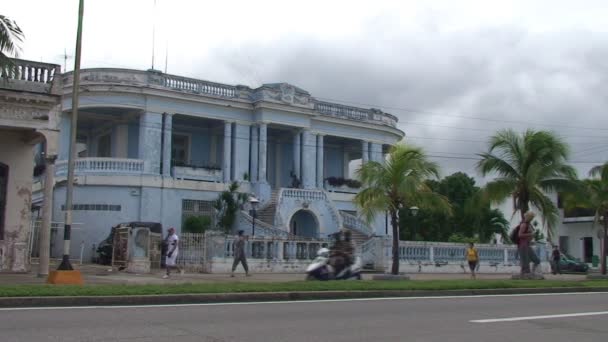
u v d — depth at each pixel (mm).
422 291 15305
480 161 24531
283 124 36719
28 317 9570
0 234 19875
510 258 32438
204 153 38219
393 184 21422
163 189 33031
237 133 36031
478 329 9305
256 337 8180
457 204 46938
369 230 36500
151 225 27203
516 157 23922
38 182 32469
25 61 18641
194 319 9727
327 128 39281
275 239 26047
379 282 16344
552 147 23672
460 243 31188
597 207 28859
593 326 9852
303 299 13672
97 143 37750
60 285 13406
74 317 9641
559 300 14609
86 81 32375
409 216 43625
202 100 34562
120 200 32094
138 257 22031
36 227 30625
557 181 24078
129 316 9914
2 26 15625
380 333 8734
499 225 44312
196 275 21797
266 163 38062
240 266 24906
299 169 37750
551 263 33969
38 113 18703
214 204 34062
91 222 31703
